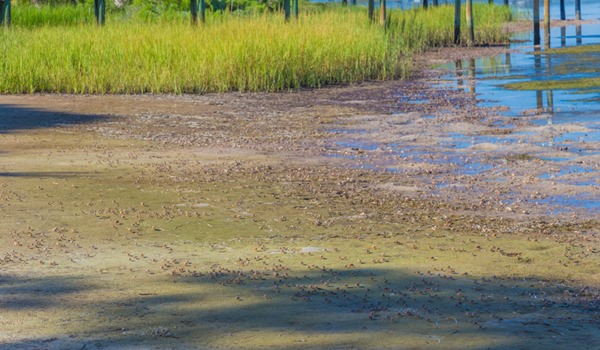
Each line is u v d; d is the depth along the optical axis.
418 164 13.58
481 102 21.44
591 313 6.43
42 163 13.98
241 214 10.22
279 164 13.92
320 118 19.50
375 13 43.78
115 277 7.42
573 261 7.98
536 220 9.88
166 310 6.48
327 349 5.65
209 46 26.59
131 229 9.39
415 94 23.94
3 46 27.11
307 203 10.91
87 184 12.07
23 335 5.95
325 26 30.11
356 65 28.17
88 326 6.13
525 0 89.25
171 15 40.44
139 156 14.80
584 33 48.06
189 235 9.15
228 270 7.64
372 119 19.08
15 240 8.85
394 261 7.98
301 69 26.73
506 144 15.09
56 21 40.28
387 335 5.91
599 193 11.12
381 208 10.64
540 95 22.28
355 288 7.06
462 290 7.03
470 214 10.25
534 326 6.11
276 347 5.69
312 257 8.14
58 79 25.92
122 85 25.42
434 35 43.50
